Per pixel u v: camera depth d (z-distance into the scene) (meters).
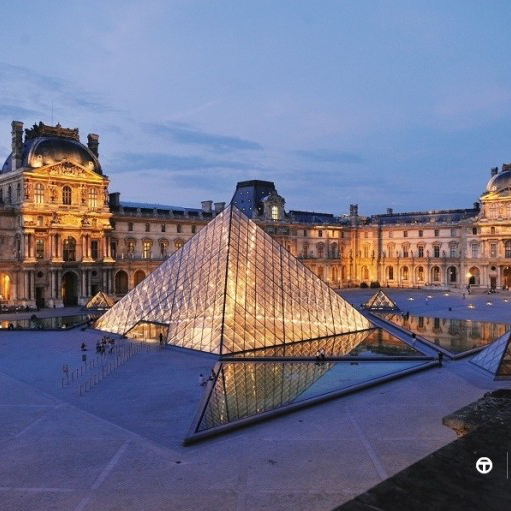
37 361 66.88
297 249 187.12
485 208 171.75
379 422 41.78
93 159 133.12
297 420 42.47
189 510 27.61
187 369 60.75
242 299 74.38
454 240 180.88
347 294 167.12
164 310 81.62
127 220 145.12
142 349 73.31
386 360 64.31
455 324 100.38
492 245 170.75
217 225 84.44
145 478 31.69
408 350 70.62
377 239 199.62
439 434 38.72
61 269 125.81
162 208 163.12
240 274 76.50
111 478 31.75
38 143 123.50
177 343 74.06
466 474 11.67
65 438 38.84
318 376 56.00
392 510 10.04
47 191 123.88
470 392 51.03
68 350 73.56
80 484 31.00
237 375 56.75
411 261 191.00
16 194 124.88
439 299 147.38
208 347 69.19
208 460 34.38
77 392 51.91
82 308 117.06
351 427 40.62
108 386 53.88
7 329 91.06
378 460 33.88
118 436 39.09
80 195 129.38
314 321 80.56
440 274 185.38
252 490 29.86
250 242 81.62
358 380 54.09
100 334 86.38
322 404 46.91
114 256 142.88
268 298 77.25
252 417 41.47
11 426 41.69
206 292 76.81
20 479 31.81
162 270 88.31
